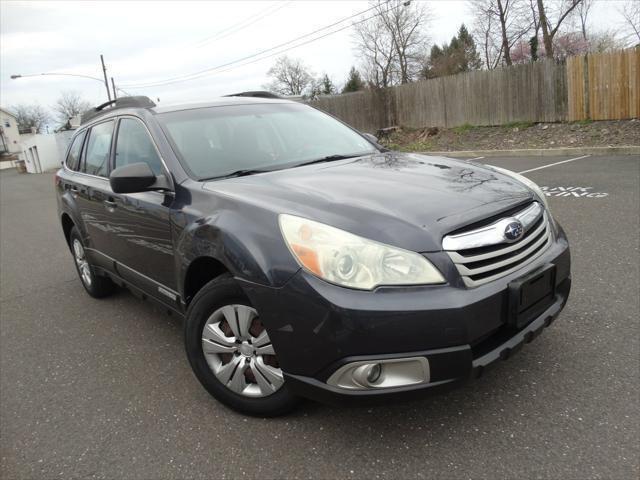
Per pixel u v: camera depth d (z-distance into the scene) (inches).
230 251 95.3
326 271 83.8
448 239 86.2
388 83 1611.7
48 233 373.7
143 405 116.6
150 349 146.4
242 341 101.3
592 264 172.2
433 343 81.9
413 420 100.2
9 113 2979.8
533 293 93.4
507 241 91.4
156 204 121.8
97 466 97.3
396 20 1536.7
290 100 171.9
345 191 100.1
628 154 419.5
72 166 193.6
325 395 86.7
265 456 94.6
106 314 178.2
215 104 149.1
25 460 101.6
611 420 94.3
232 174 121.6
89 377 133.3
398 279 82.4
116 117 156.4
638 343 119.3
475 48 1461.6
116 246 151.2
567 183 318.7
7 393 129.6
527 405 101.1
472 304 83.6
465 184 105.5
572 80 561.9
